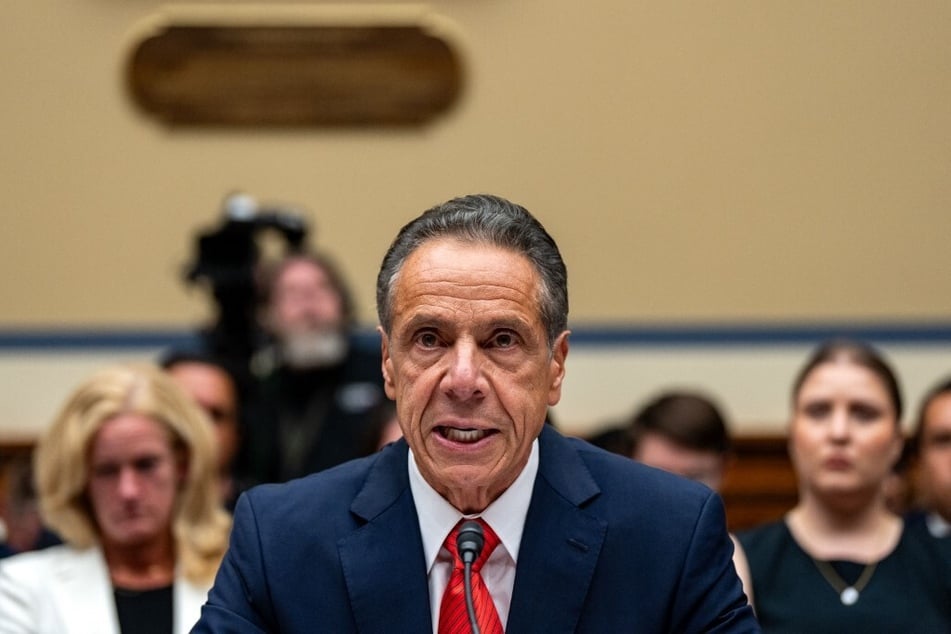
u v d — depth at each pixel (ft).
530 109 25.57
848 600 12.84
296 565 7.85
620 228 25.59
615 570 7.77
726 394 25.27
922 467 16.01
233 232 21.04
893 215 25.48
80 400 12.25
